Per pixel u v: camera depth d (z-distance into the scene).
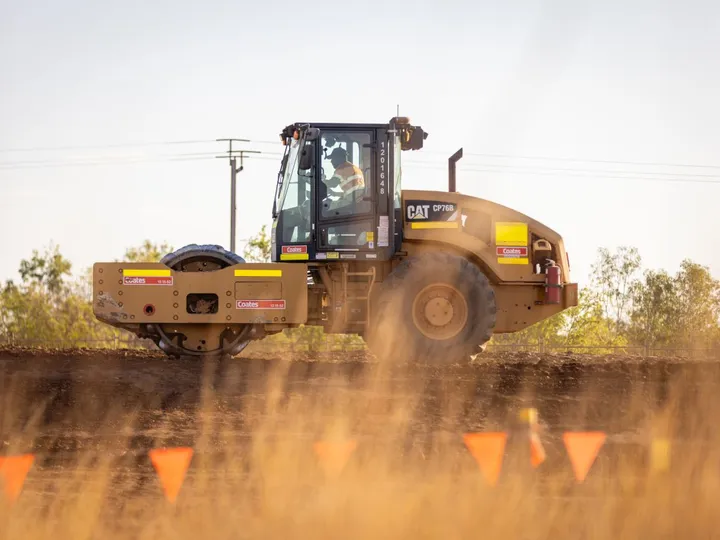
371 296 38.06
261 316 36.81
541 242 39.22
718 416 32.16
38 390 32.12
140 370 34.16
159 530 21.38
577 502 24.02
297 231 38.19
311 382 33.34
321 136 38.06
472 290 37.31
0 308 133.88
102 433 29.66
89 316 137.12
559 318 108.94
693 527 21.94
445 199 38.81
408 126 38.06
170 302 36.56
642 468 27.84
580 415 32.06
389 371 34.72
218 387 32.91
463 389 33.25
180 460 27.28
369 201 37.88
